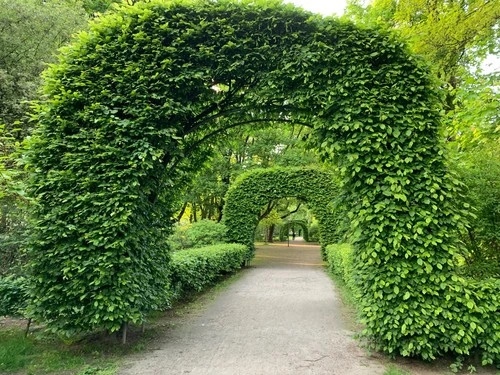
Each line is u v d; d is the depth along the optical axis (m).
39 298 3.92
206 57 4.33
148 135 4.25
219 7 4.39
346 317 5.70
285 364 3.65
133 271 4.07
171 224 5.23
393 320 3.71
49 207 4.05
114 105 4.30
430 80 4.14
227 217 13.58
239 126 5.48
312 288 8.59
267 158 19.47
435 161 3.95
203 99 4.62
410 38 4.39
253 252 14.04
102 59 4.38
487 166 4.52
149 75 4.34
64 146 4.18
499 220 4.27
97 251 3.92
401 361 3.78
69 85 4.33
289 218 32.72
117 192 4.00
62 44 12.62
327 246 13.03
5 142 5.34
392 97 4.04
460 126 5.41
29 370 3.43
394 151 4.01
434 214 3.81
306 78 4.19
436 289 3.68
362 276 3.94
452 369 3.55
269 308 6.33
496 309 3.60
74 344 4.19
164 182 4.88
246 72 4.38
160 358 3.79
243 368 3.53
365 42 4.25
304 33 4.38
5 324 5.09
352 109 4.08
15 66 11.79
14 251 5.20
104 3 16.55
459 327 3.58
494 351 3.52
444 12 6.94
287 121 4.87
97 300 3.84
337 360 3.78
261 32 4.39
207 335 4.64
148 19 4.41
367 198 3.98
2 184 4.27
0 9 11.41
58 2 13.58
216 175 18.62
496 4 5.81
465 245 4.23
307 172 13.62
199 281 7.48
